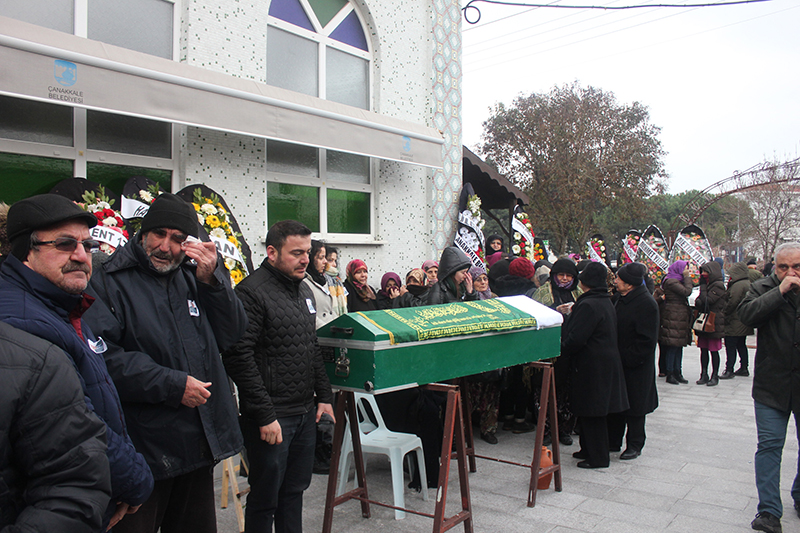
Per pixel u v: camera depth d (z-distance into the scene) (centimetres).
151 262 246
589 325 491
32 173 437
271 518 301
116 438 190
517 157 2655
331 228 675
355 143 620
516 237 965
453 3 852
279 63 625
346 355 329
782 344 383
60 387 159
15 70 371
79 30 461
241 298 293
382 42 734
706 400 776
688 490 452
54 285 183
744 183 2983
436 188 808
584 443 527
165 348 241
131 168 491
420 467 435
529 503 420
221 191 542
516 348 416
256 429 295
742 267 892
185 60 516
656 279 1293
